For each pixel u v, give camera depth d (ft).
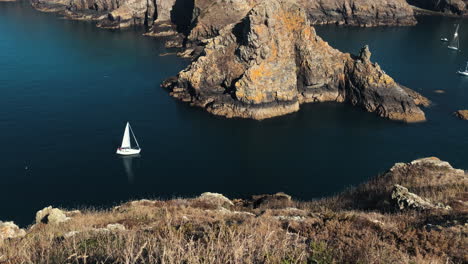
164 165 213.05
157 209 79.82
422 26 565.12
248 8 464.24
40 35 492.95
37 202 174.40
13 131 241.96
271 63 286.25
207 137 249.55
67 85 326.03
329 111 300.61
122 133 248.11
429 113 290.76
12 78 335.06
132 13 561.84
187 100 308.19
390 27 561.43
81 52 426.10
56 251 35.91
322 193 188.85
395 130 264.93
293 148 237.45
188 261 28.17
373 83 295.89
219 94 299.17
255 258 31.09
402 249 41.29
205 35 455.63
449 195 79.05
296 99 299.17
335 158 225.97
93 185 190.90
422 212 67.56
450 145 242.17
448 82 347.77
